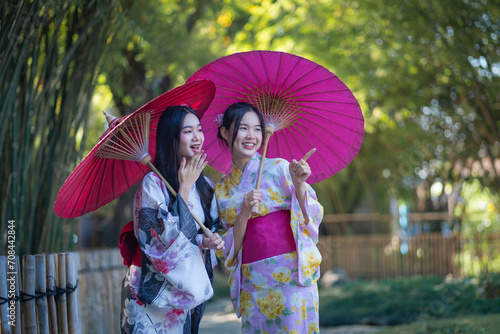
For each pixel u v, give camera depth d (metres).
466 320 6.13
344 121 3.23
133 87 8.01
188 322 2.96
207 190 3.06
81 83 4.46
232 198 3.07
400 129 10.23
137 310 2.83
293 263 3.00
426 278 9.61
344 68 9.28
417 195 12.06
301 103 3.22
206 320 8.98
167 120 2.84
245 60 3.06
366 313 8.02
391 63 8.78
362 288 9.53
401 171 11.53
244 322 3.06
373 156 11.63
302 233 3.03
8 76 3.80
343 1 8.52
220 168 3.36
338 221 13.23
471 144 8.94
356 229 13.32
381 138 10.90
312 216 3.02
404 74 9.00
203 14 8.41
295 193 3.01
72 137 4.53
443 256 11.20
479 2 7.06
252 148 3.08
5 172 3.96
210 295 2.83
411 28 7.83
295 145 3.37
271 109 3.25
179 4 7.90
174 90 2.82
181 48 7.84
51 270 3.08
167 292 2.78
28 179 4.19
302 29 9.23
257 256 3.01
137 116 2.84
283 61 3.05
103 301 5.19
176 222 2.73
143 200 2.81
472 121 8.45
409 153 10.99
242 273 3.08
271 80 3.15
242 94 3.24
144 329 2.82
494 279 7.95
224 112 3.16
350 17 8.59
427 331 5.66
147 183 2.84
